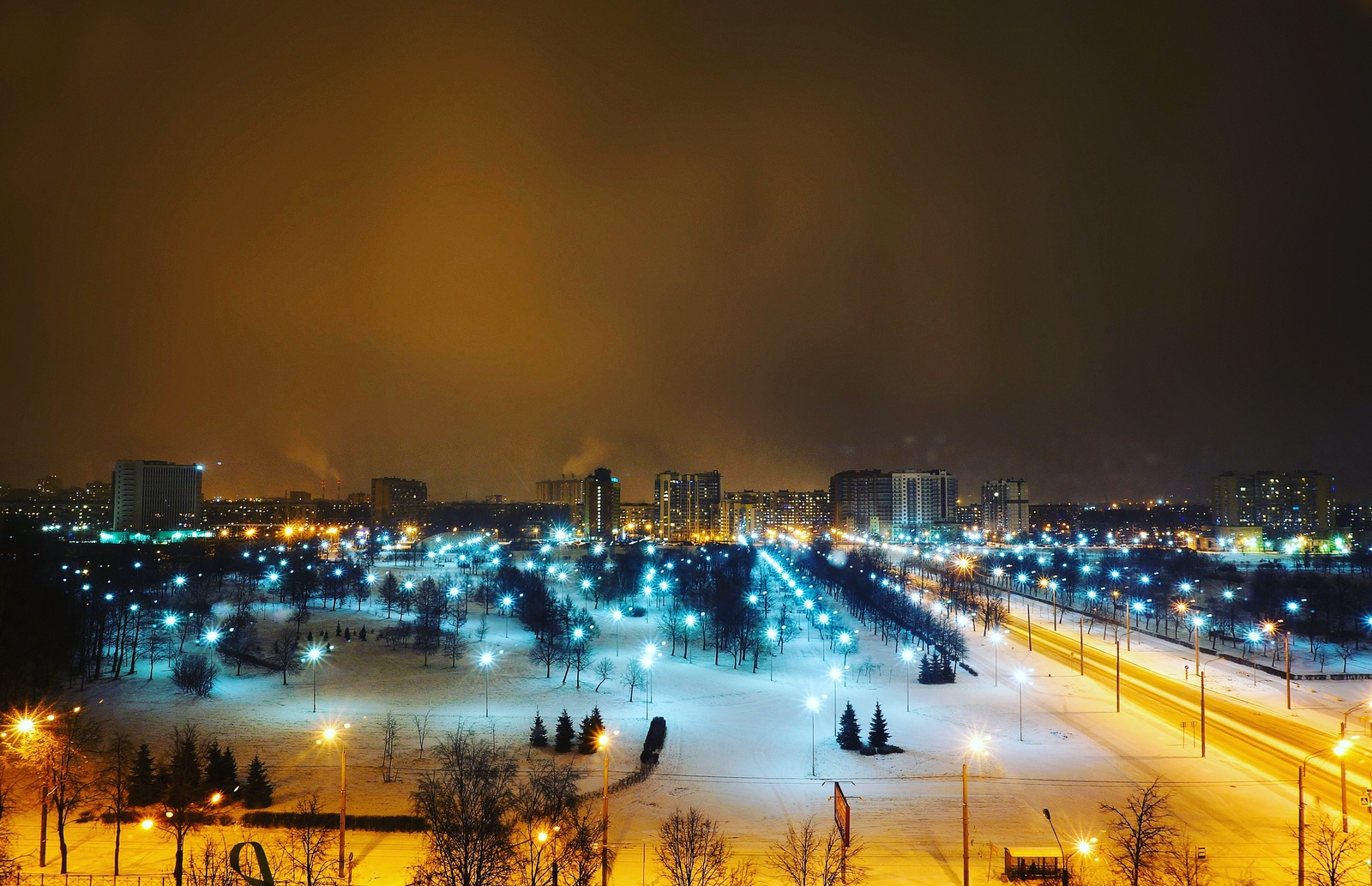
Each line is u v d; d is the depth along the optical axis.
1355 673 169.75
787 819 95.75
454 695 151.88
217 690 150.25
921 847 88.06
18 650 148.00
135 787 96.44
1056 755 119.38
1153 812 95.44
